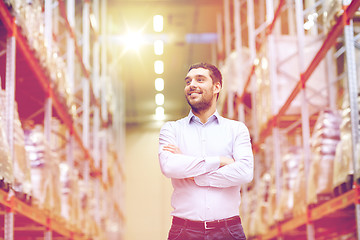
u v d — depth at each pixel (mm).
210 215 3381
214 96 3555
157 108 22609
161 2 14586
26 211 5613
